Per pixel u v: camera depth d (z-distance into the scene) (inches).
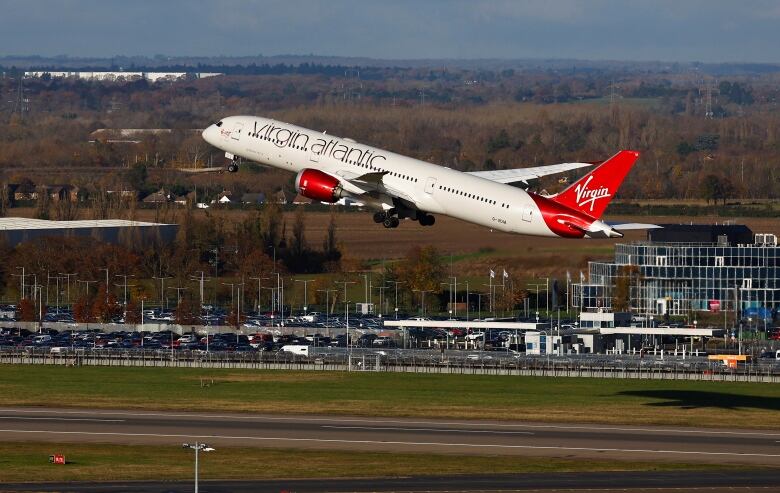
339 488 6673.2
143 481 6830.7
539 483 6791.3
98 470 7076.8
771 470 7130.9
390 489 6653.5
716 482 6830.7
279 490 6619.1
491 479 6875.0
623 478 6914.4
